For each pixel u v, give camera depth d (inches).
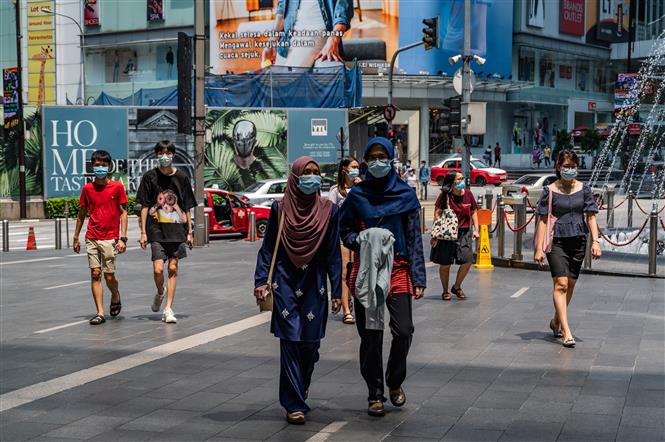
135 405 280.1
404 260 266.7
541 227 376.2
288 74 2038.6
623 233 871.7
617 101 2102.6
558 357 346.6
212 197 1065.5
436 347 370.3
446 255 502.6
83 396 292.0
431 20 1230.9
